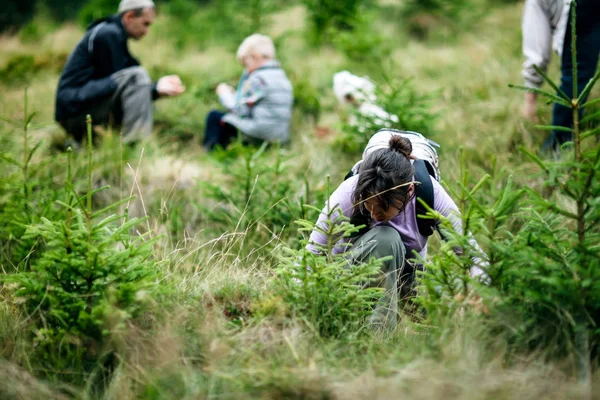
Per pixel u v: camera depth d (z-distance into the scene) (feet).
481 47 25.79
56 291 7.93
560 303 7.52
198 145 19.77
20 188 11.46
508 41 25.09
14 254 10.88
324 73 25.23
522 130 15.53
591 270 7.39
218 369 7.54
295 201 13.17
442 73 22.91
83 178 14.46
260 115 18.71
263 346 7.98
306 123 20.89
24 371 7.61
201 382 7.46
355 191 8.98
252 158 14.49
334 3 29.32
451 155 15.31
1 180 11.39
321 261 8.51
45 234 8.09
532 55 14.66
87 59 17.97
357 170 9.84
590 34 13.56
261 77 18.83
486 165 14.80
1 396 7.25
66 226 8.18
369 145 9.87
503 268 7.96
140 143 17.10
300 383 7.07
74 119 17.99
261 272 10.08
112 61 18.02
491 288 7.81
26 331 8.34
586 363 7.23
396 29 31.91
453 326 8.00
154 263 8.84
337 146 16.66
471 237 8.23
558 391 6.98
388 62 24.30
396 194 8.71
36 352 8.12
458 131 16.55
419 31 31.78
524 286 7.78
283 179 14.44
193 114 21.52
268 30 29.04
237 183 13.73
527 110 15.29
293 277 8.63
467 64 23.08
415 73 23.39
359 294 8.57
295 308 8.43
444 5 32.37
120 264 8.10
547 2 14.37
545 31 14.52
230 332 8.29
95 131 17.93
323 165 15.71
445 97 19.51
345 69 23.97
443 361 7.40
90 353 8.05
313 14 30.14
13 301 9.01
